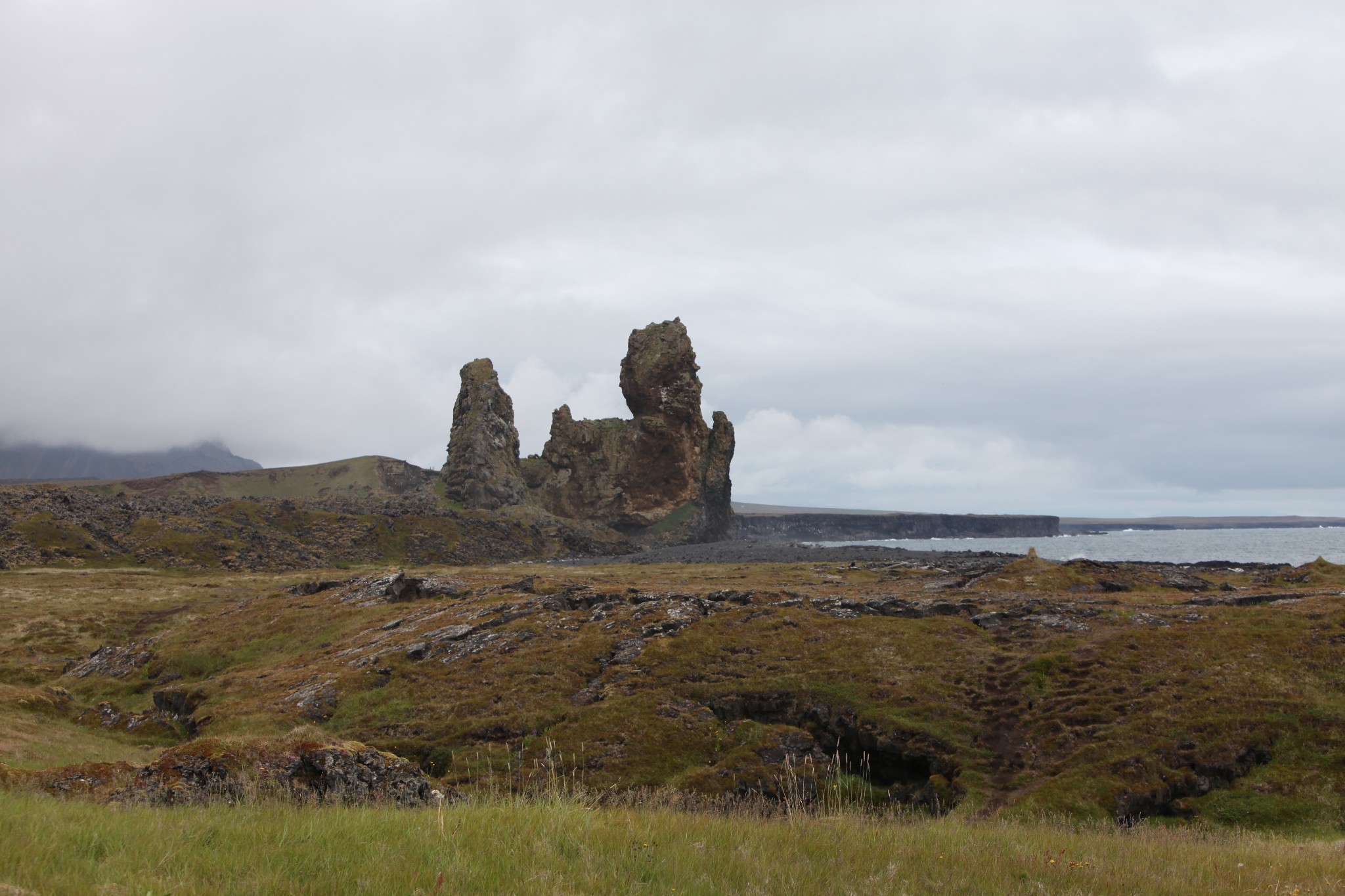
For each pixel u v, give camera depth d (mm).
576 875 11422
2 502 169375
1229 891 14039
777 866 13016
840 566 138125
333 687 56656
